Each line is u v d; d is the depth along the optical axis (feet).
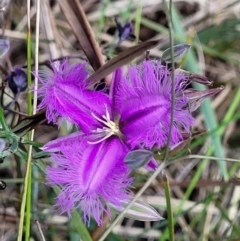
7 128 0.22
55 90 0.21
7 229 0.32
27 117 0.22
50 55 0.32
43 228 0.30
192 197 0.37
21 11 0.37
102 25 0.37
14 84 0.26
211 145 0.33
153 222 0.35
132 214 0.21
